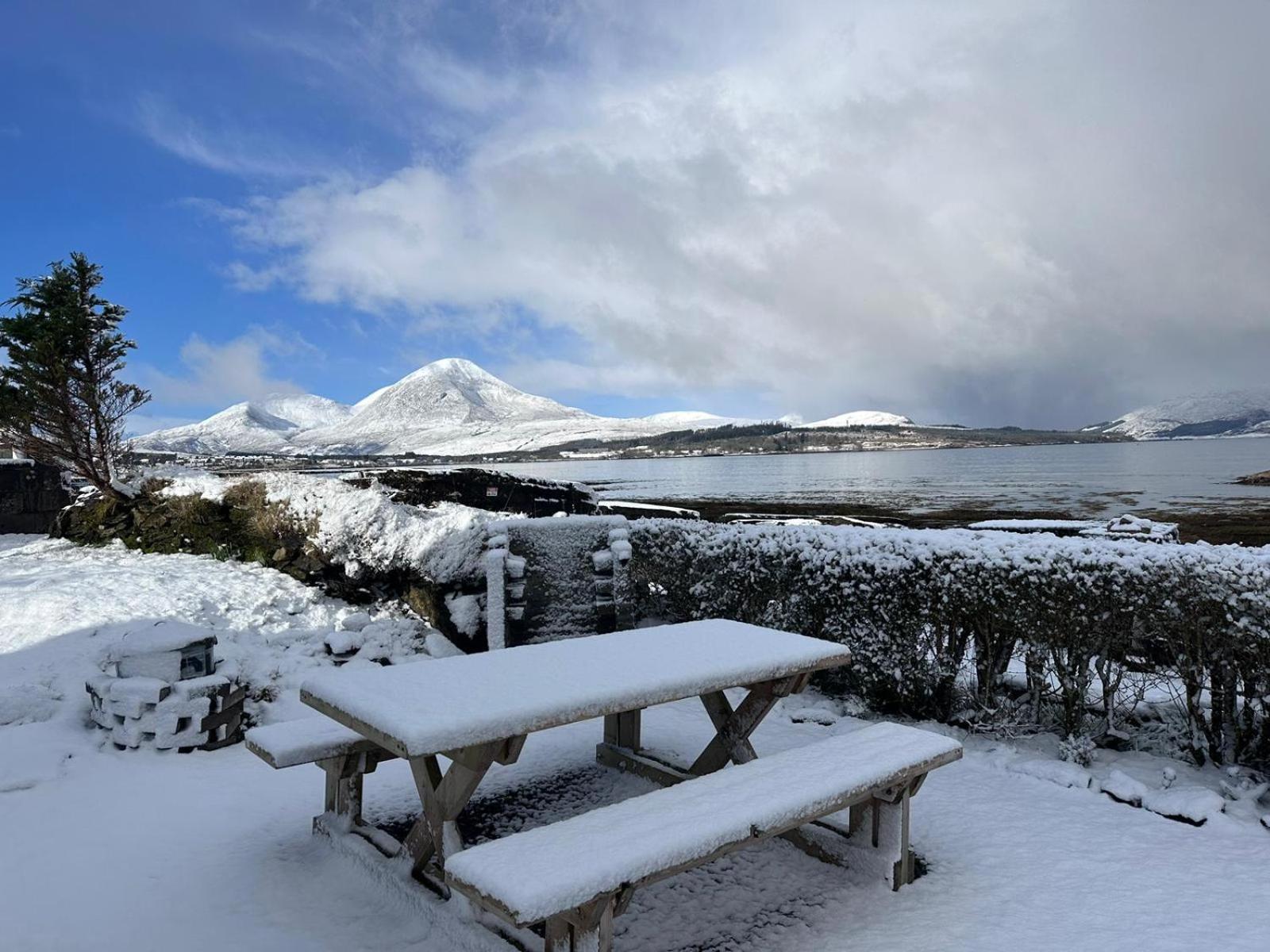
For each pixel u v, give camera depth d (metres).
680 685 3.51
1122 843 3.87
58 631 7.09
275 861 3.85
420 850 3.43
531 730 3.07
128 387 13.76
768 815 2.91
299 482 10.02
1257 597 4.16
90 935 3.23
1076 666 4.98
